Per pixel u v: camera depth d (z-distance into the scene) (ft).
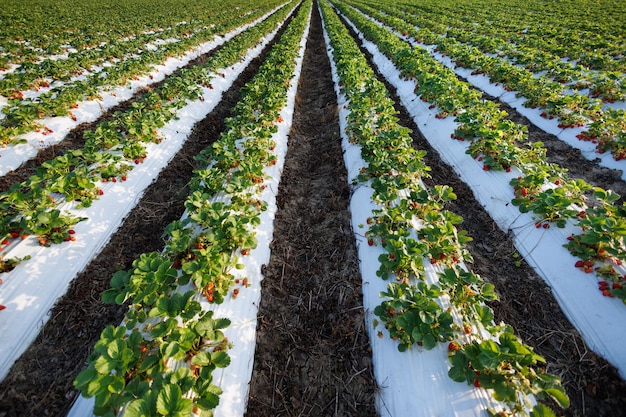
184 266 13.20
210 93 37.24
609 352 12.01
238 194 19.27
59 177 19.04
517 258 16.66
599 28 52.90
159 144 26.20
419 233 16.01
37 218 15.58
